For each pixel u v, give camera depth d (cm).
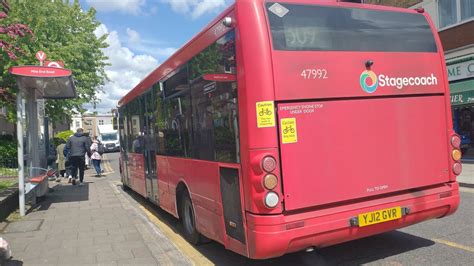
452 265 476
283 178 412
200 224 569
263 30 415
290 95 419
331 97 440
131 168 1130
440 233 606
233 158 453
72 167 1443
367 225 453
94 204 993
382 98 472
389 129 475
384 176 469
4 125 2478
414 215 487
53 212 888
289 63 421
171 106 682
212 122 505
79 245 611
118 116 1358
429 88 507
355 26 464
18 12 1705
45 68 825
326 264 505
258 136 408
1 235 682
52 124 2438
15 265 524
